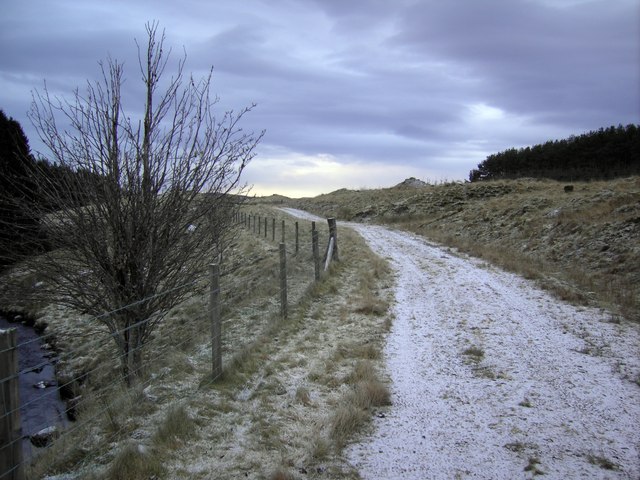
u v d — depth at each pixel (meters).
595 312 8.87
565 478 3.98
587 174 50.31
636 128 52.81
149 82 7.03
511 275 12.64
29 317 15.92
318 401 5.39
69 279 7.34
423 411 5.24
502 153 69.50
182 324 11.42
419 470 4.11
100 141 6.84
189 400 5.23
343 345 7.30
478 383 5.98
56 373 10.40
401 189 46.62
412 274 13.21
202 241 8.15
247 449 4.32
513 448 4.46
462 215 27.00
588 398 5.46
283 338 7.64
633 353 6.77
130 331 7.40
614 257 13.50
